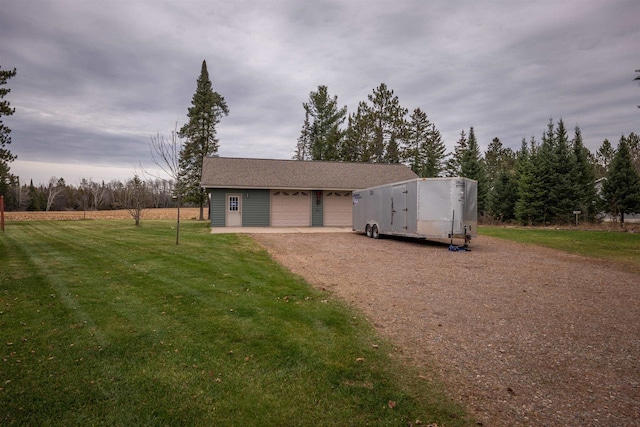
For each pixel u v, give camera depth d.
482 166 31.77
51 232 15.12
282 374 3.24
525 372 3.40
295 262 9.16
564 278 7.56
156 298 5.48
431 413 2.68
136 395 2.82
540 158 25.36
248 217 20.11
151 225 20.09
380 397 2.89
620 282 7.22
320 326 4.51
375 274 7.86
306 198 21.09
